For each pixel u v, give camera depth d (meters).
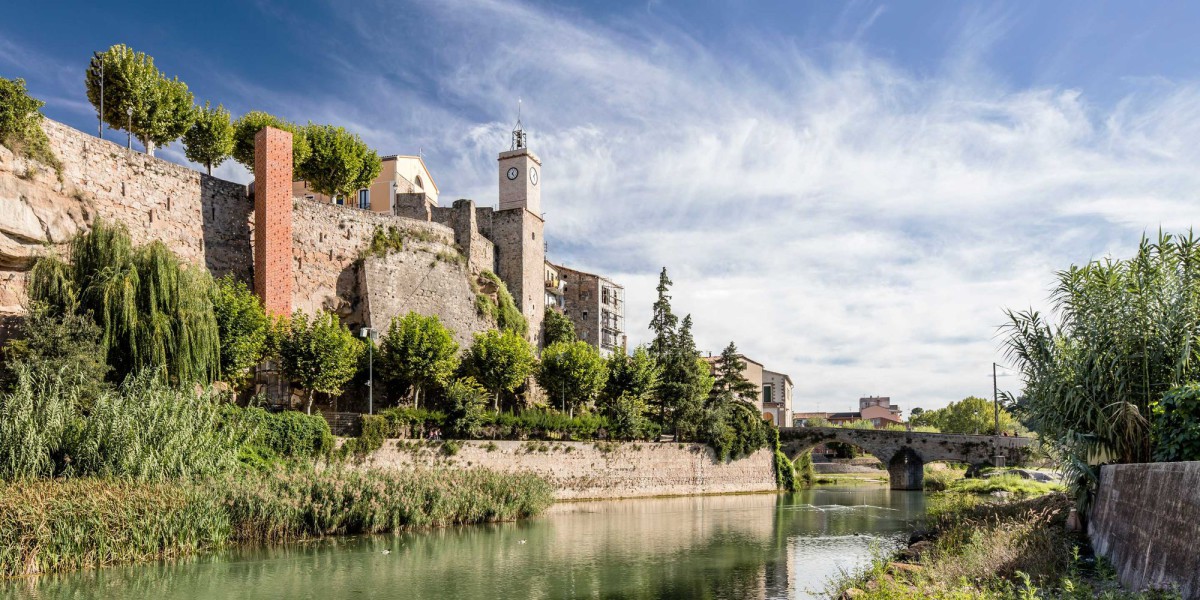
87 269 39.22
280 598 24.91
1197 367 23.89
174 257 41.88
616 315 107.25
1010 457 74.31
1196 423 19.59
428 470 44.44
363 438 45.00
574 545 36.16
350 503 37.66
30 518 26.44
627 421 64.25
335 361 50.94
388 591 26.12
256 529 34.19
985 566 20.53
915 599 15.27
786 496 68.38
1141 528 18.52
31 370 32.72
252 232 59.12
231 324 45.75
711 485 70.62
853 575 26.48
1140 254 25.62
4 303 39.75
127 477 30.50
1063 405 26.72
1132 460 24.80
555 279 98.56
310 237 62.97
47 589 24.91
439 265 72.31
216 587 26.14
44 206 42.50
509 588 26.77
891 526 44.31
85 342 35.62
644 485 64.25
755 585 27.23
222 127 61.03
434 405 60.66
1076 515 26.41
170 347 39.06
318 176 71.56
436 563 31.14
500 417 54.78
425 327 58.88
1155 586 15.56
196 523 31.34
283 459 40.56
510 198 91.19
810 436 80.88
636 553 34.03
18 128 42.28
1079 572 20.02
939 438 77.12
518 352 62.41
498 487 45.16
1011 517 29.88
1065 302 27.52
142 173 51.22
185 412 33.75
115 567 28.38
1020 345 28.45
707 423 71.94
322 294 63.03
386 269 67.44
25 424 29.42
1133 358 25.44
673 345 80.12
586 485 59.28
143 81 54.19
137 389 34.84
